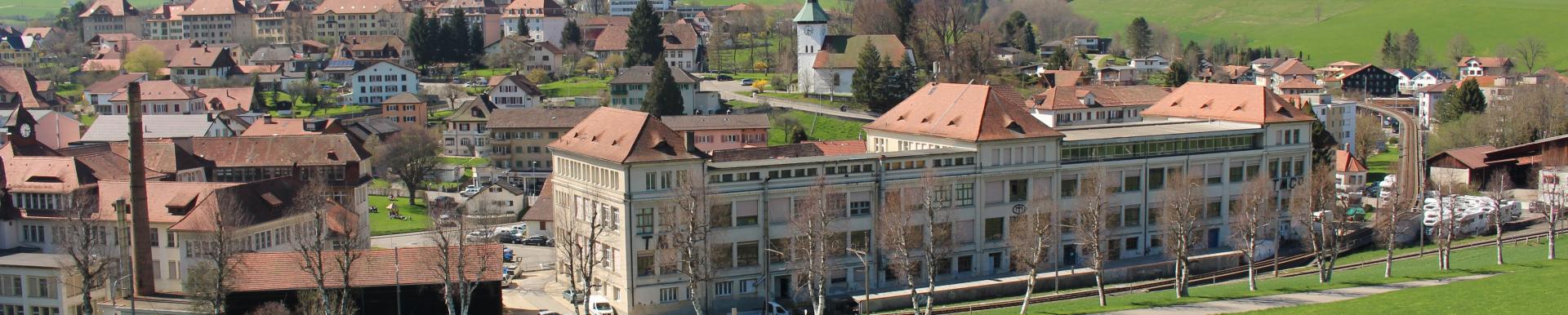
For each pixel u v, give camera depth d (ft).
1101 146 625.41
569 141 592.60
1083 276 578.25
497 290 508.53
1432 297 451.53
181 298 528.22
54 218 597.11
